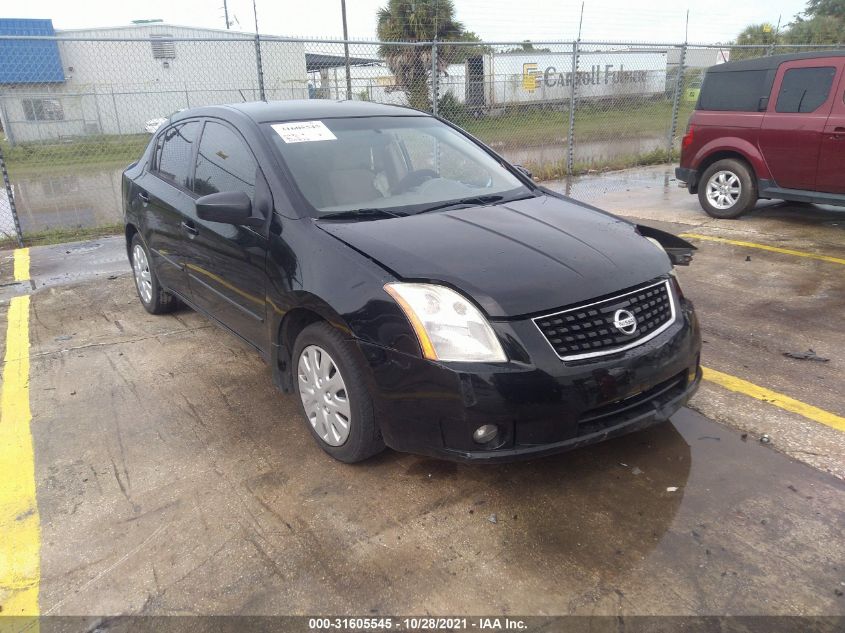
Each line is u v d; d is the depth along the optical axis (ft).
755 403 11.42
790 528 8.20
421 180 11.98
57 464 10.05
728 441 10.23
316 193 10.55
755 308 15.94
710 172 25.66
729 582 7.35
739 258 20.13
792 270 18.75
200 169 12.96
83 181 47.32
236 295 11.49
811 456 9.76
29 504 9.09
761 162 23.97
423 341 8.11
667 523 8.35
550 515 8.57
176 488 9.36
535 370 7.91
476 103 36.47
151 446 10.50
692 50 49.62
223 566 7.80
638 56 42.11
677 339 9.16
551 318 8.18
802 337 14.20
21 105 67.87
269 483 9.42
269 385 12.57
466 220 10.27
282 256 9.93
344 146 11.76
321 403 9.76
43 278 20.65
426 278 8.39
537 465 9.71
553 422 8.05
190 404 11.87
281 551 8.03
